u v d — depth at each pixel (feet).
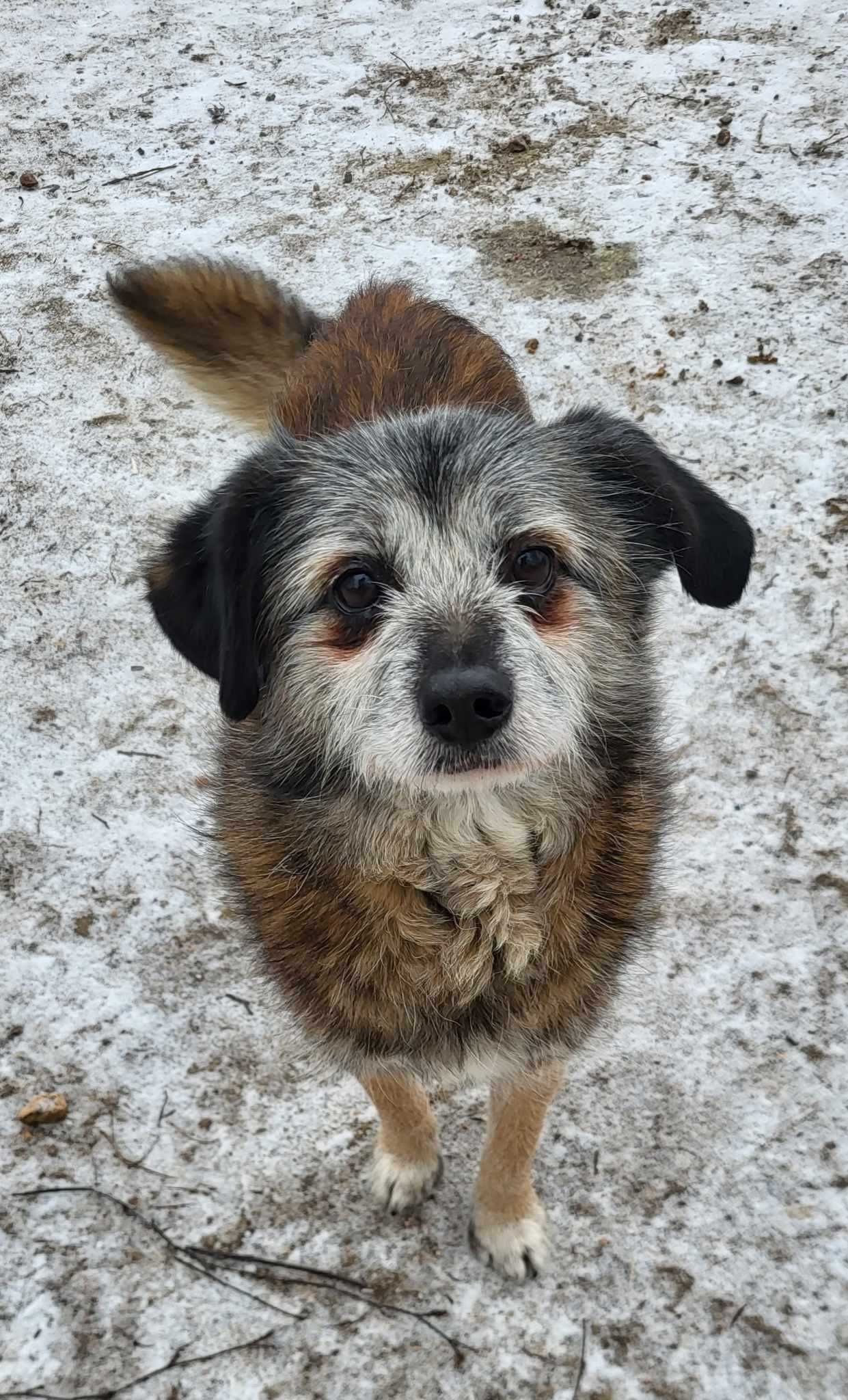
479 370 2.77
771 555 3.31
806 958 2.77
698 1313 2.44
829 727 3.05
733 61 4.95
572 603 2.29
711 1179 2.56
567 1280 2.48
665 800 2.44
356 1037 2.35
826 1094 2.63
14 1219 2.54
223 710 2.26
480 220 4.34
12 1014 2.76
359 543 2.26
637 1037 2.71
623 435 2.41
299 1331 2.44
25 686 3.22
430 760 2.15
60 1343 2.43
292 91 5.13
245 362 3.15
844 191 4.23
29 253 4.41
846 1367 2.38
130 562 3.42
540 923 2.30
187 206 4.57
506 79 5.04
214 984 2.80
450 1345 2.43
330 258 4.23
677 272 4.02
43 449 3.68
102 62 5.43
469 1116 2.70
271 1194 2.57
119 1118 2.65
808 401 3.58
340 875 2.28
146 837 2.99
